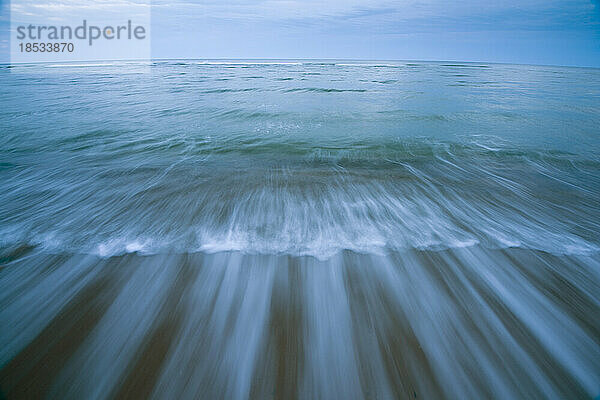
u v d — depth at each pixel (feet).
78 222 13.17
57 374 6.34
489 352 6.93
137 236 11.94
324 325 7.66
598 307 8.36
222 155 23.48
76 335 7.32
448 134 30.60
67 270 9.76
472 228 12.75
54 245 11.21
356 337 7.30
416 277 9.52
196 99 54.19
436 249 11.06
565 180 18.66
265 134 29.91
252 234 12.14
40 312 8.05
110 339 7.22
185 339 7.24
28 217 13.53
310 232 12.35
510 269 9.93
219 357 6.76
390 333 7.42
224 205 14.98
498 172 20.04
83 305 8.31
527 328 7.63
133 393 5.99
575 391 6.14
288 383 6.20
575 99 62.59
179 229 12.58
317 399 5.93
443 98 59.77
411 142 27.45
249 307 8.29
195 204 15.10
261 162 21.89
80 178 18.54
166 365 6.56
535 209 14.69
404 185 17.74
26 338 7.22
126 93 62.64
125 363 6.60
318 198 15.90
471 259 10.46
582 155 23.63
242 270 9.84
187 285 9.13
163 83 86.58
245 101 52.31
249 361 6.66
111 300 8.50
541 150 25.00
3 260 10.22
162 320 7.82
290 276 9.54
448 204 15.26
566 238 11.91
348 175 19.36
